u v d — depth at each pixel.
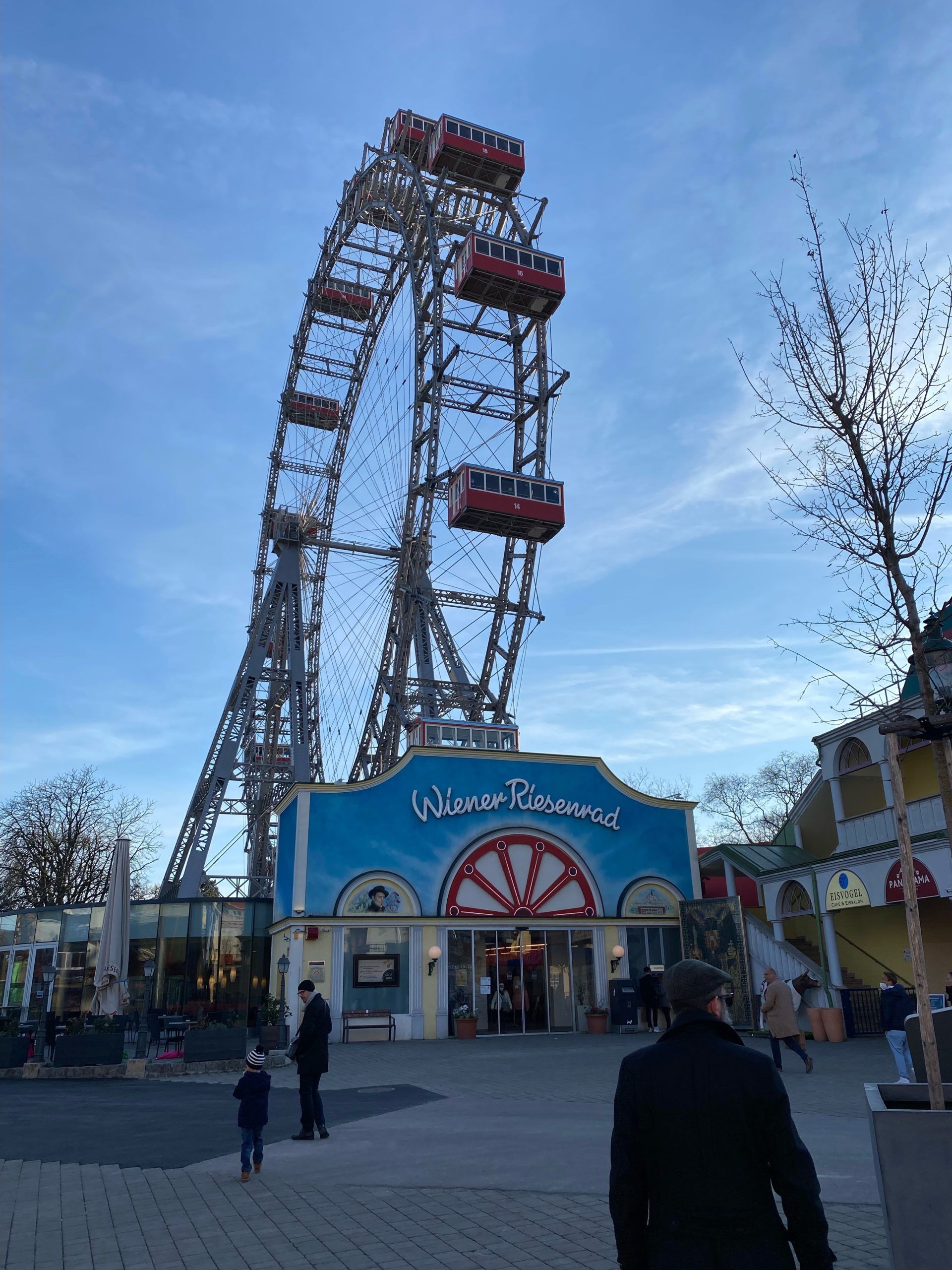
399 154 49.00
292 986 27.44
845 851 26.92
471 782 31.44
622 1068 3.85
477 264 42.12
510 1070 19.59
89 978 33.62
